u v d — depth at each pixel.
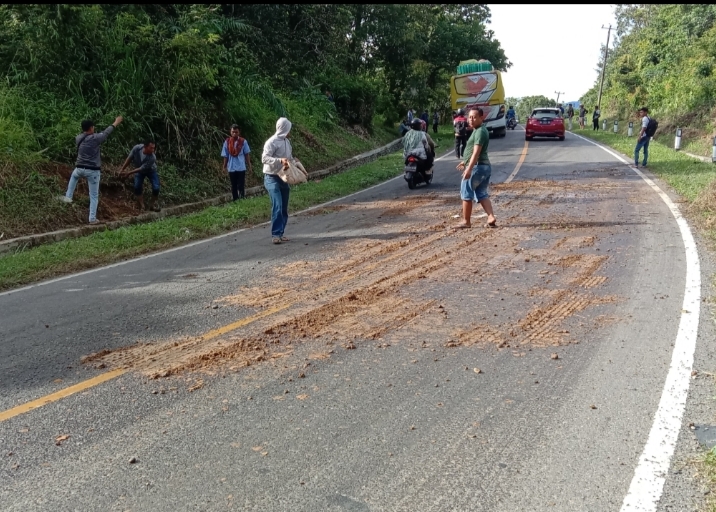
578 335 5.08
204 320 5.76
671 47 34.47
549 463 3.30
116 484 3.21
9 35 12.56
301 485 3.15
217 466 3.34
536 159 20.58
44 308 6.41
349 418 3.83
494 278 6.83
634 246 8.05
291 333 5.34
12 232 9.84
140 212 12.05
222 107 16.42
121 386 4.38
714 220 9.09
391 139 33.25
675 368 4.39
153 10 15.93
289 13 23.06
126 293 6.86
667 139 26.17
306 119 23.38
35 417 3.95
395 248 8.53
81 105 12.79
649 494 3.00
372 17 32.62
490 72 31.95
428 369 4.52
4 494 3.14
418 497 3.04
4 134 10.88
